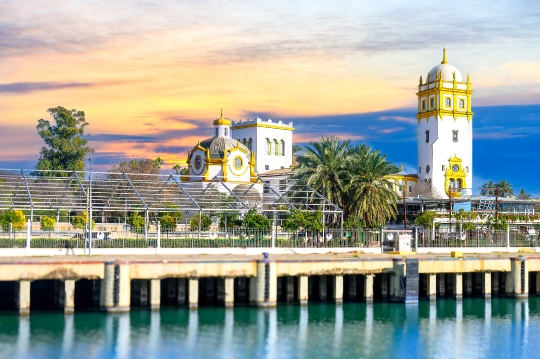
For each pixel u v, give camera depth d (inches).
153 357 2092.8
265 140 7209.6
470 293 3211.1
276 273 2719.0
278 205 3882.9
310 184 3988.7
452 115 6875.0
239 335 2356.1
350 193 4042.8
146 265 2544.3
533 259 3218.5
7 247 2861.7
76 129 6190.9
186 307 2699.3
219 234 3543.3
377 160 4013.3
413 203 5526.6
